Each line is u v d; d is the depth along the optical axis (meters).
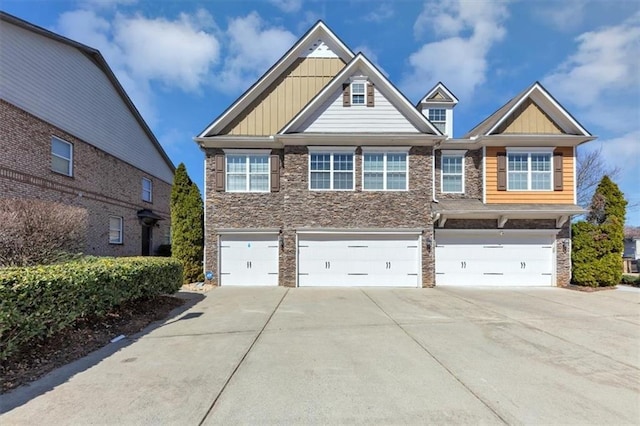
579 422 3.44
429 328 6.99
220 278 13.44
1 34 10.54
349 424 3.35
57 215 9.51
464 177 13.99
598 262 12.88
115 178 16.94
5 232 8.36
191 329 6.91
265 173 13.79
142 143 19.75
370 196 13.16
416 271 13.09
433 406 3.72
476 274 13.38
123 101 17.64
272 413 3.54
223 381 4.32
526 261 13.40
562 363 5.09
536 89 13.57
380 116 13.29
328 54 14.57
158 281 9.02
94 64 15.22
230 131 14.02
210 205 13.59
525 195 13.55
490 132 13.52
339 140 13.12
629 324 7.43
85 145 14.59
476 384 4.31
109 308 6.86
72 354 5.28
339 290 12.18
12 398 3.84
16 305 4.52
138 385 4.20
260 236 13.55
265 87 14.32
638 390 4.20
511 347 5.81
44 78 12.29
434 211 12.84
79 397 3.87
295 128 13.16
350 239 13.17
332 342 6.01
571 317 8.04
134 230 18.81
